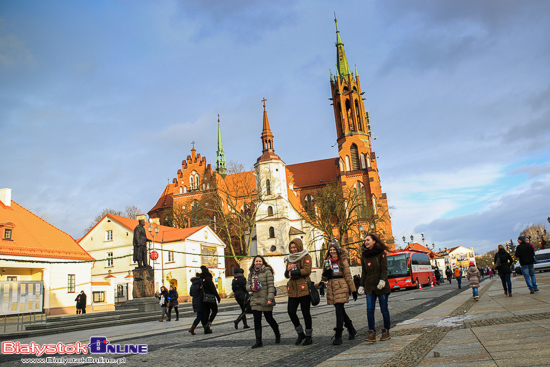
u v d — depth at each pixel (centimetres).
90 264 4097
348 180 8481
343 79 9269
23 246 3497
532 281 1698
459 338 804
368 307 892
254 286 970
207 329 1384
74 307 3838
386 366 630
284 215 7244
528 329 812
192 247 5644
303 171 9606
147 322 2200
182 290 5388
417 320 1201
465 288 3272
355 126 9000
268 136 7731
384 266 894
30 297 2272
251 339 1130
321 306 2409
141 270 2767
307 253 955
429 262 5275
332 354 800
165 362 852
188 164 8281
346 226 6406
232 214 7175
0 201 3841
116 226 5600
